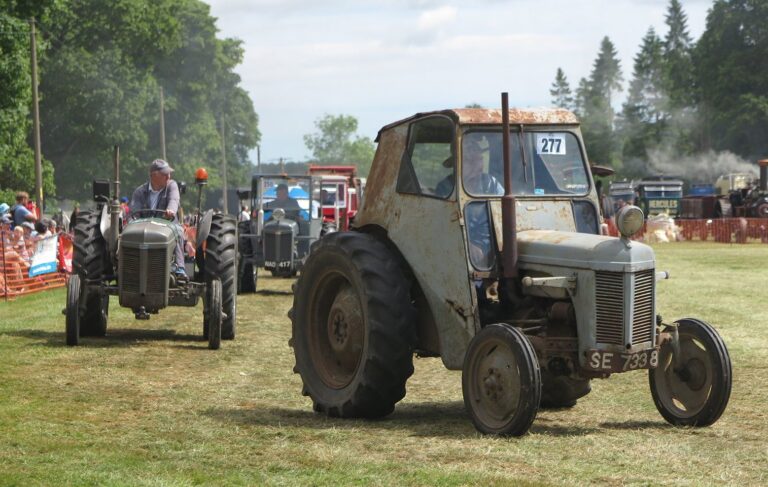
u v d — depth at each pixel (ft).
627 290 38.93
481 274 41.55
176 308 91.30
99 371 55.67
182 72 407.64
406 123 45.83
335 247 45.60
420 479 32.30
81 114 330.95
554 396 46.75
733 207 279.69
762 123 485.97
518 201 43.04
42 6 223.10
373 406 43.52
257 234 118.01
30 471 33.42
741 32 503.20
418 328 45.29
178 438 39.01
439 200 43.16
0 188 256.32
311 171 282.56
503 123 41.22
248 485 31.89
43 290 110.01
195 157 402.11
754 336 72.43
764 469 34.17
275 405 47.55
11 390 49.11
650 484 31.83
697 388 42.22
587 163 44.55
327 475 32.99
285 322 82.84
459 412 46.39
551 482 31.94
